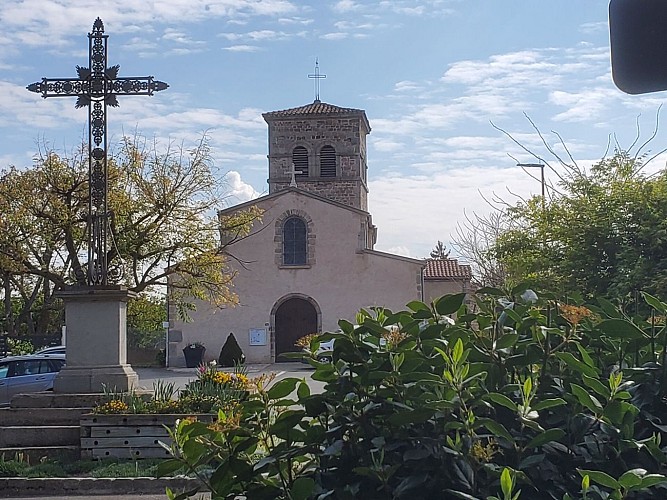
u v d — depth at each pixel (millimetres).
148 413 12555
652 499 3510
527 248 15383
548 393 3893
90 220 14727
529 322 4082
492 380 3951
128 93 15117
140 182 31766
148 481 11133
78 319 13930
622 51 2996
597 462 3580
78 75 15055
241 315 45281
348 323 4082
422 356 3861
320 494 3664
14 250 31750
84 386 13758
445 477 3557
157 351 52750
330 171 52594
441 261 49906
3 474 11508
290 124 52656
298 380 4086
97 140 15016
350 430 3855
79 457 12516
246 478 3895
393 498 3518
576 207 14359
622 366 4184
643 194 13633
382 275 45344
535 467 3561
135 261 32062
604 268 13875
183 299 41688
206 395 13461
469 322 4266
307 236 45625
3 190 31703
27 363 22797
